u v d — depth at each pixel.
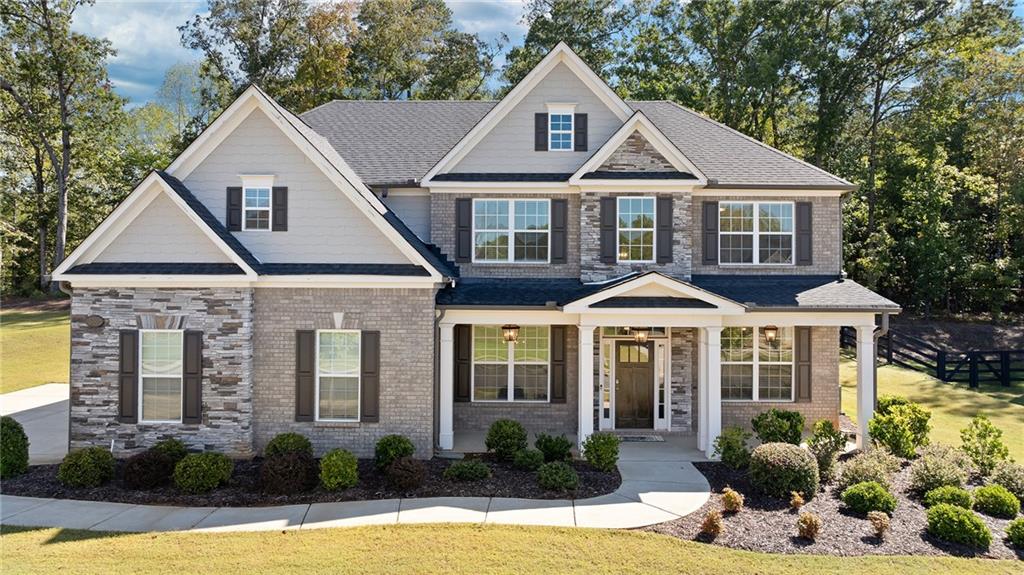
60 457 13.92
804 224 17.31
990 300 35.53
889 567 8.90
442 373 14.92
